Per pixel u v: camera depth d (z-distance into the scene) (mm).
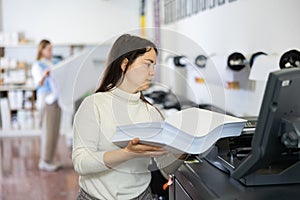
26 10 7336
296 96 1221
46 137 5066
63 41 7449
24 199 4086
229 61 2699
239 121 1544
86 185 1622
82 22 7469
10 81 7141
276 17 2404
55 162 5223
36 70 5059
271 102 1214
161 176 2604
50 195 4195
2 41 7078
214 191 1377
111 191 1586
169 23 5785
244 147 1680
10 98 7117
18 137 7012
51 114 5047
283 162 1440
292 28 2221
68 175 4867
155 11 6398
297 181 1431
